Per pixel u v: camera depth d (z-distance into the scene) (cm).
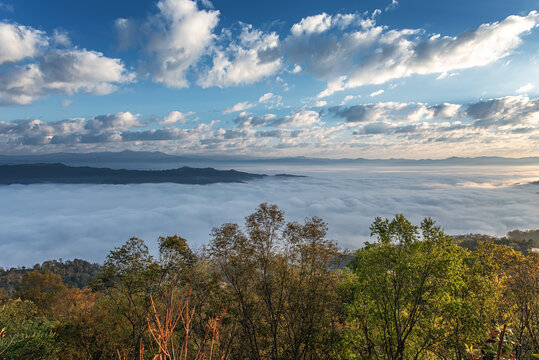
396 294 1602
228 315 1747
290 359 1958
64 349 2197
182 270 1881
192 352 1252
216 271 1945
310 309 1886
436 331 1544
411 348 1725
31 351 1599
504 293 1786
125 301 2194
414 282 1566
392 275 1636
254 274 1928
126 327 2128
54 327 2027
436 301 1566
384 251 1655
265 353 1997
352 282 1916
